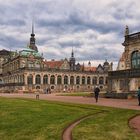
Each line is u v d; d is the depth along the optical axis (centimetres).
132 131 1633
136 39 5966
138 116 2330
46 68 14388
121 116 2273
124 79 5856
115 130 1666
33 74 13950
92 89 15738
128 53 6188
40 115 2398
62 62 16038
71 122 2014
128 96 5225
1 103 3831
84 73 15688
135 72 5578
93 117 2247
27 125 1891
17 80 14775
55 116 2333
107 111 2695
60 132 1642
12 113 2542
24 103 3856
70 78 15212
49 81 14450
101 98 5503
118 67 7756
